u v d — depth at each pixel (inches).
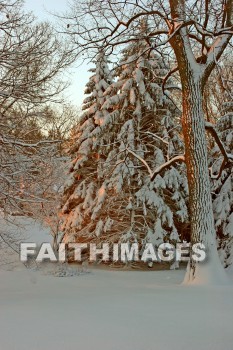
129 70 850.1
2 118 490.9
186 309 331.3
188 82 560.4
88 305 348.8
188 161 553.0
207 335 246.2
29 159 508.4
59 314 305.9
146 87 834.2
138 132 826.2
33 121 553.3
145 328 262.5
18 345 223.3
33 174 538.0
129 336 243.1
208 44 630.5
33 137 562.3
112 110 906.1
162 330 257.8
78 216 880.9
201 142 550.3
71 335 244.1
